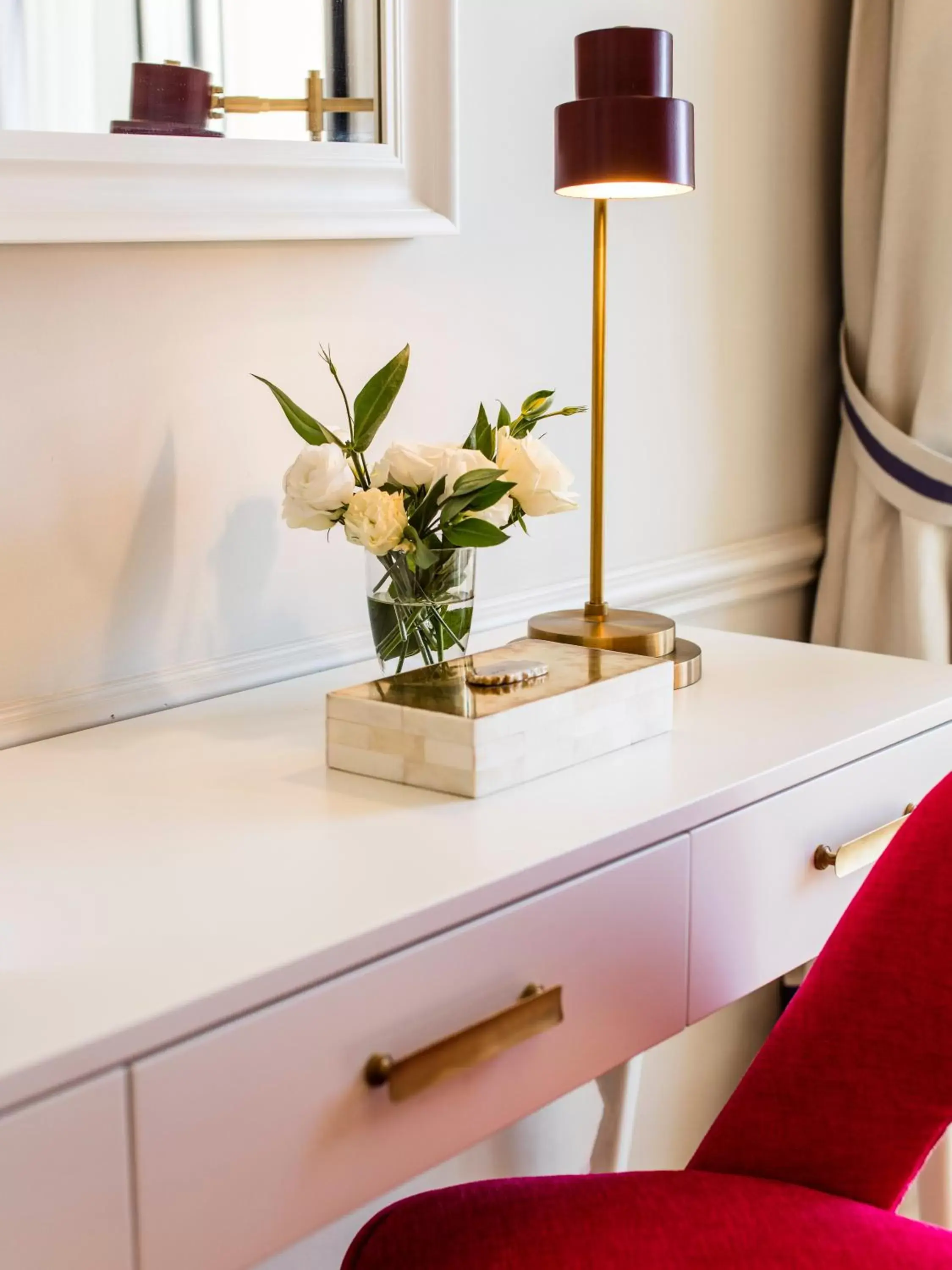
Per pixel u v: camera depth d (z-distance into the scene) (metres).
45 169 0.96
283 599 1.20
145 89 1.02
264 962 0.65
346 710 0.93
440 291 1.28
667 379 1.55
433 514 0.99
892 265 1.61
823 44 1.68
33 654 1.03
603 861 0.81
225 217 1.06
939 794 0.82
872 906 0.81
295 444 1.19
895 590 1.69
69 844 0.81
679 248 1.53
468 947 0.74
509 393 1.37
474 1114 0.76
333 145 1.14
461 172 1.28
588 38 1.09
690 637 1.36
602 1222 0.80
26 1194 0.57
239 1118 0.64
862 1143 0.80
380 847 0.79
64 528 1.04
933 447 1.60
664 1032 0.88
